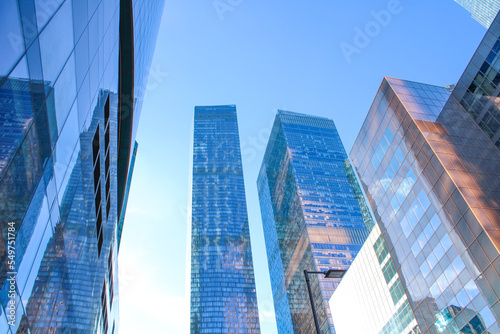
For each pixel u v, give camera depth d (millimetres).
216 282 197375
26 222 14891
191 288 195000
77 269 27297
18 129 13430
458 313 42125
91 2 23219
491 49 54531
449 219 44875
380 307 66812
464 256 41906
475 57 57469
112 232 45250
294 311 195125
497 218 41125
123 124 49312
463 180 45312
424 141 51188
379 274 67062
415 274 50969
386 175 59906
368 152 65938
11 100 12609
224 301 189125
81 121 23594
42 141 16109
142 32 52688
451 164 47438
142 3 47656
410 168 53625
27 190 14672
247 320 183125
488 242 38781
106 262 42594
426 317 48062
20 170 13852
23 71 13375
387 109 61125
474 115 56594
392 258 57031
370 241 70812
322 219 192500
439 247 46188
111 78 34406
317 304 162250
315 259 170750
